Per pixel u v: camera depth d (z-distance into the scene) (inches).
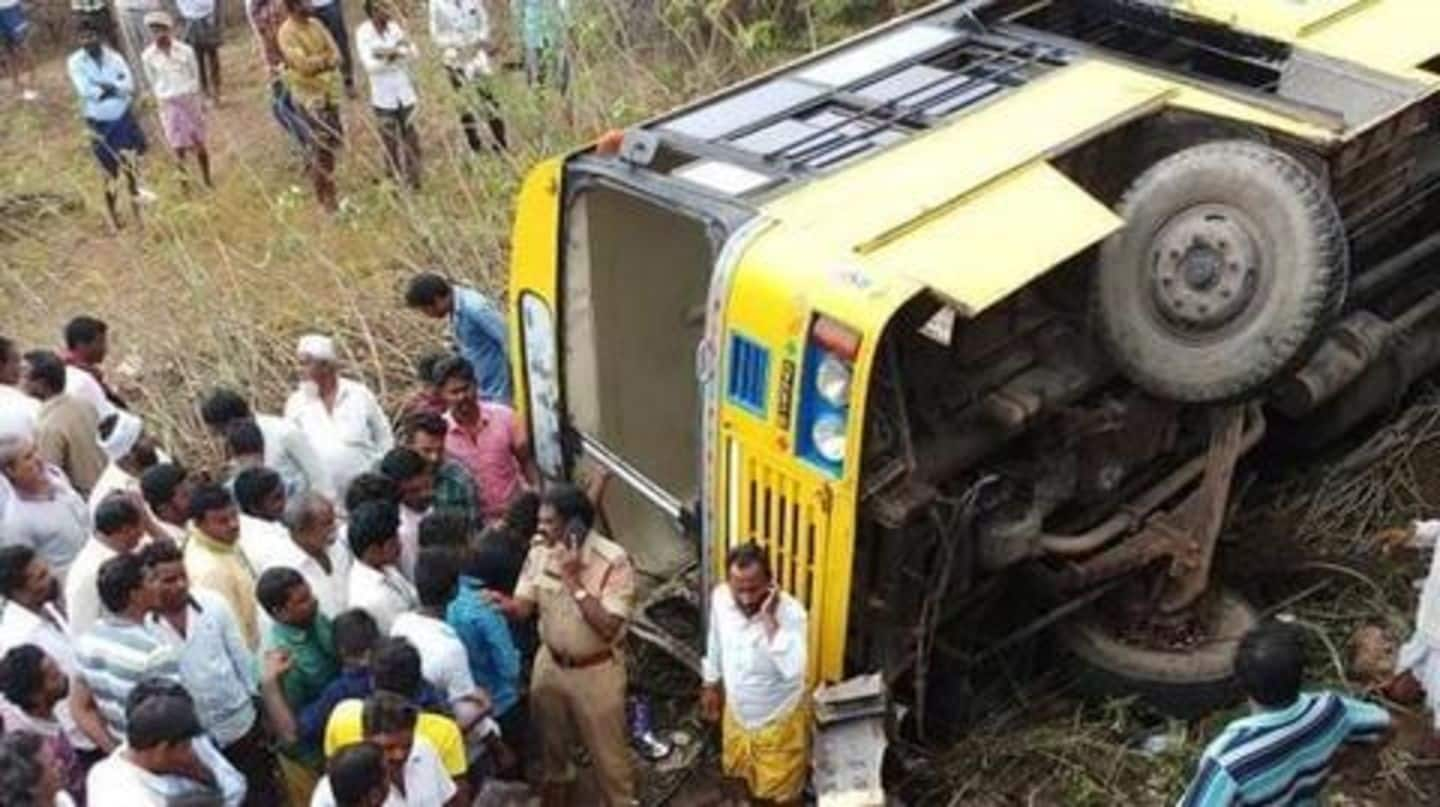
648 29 428.1
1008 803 236.2
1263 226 218.7
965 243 216.4
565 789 243.8
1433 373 293.3
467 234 366.6
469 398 268.8
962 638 245.0
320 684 218.8
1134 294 226.4
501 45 464.8
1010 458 236.1
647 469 266.1
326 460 268.7
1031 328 235.0
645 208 253.8
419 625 217.8
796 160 238.7
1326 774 187.9
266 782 231.8
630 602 233.3
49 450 278.7
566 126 387.2
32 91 529.7
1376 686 243.6
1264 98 245.6
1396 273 262.5
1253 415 245.3
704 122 252.5
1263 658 182.7
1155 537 241.9
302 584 214.8
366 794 183.9
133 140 431.2
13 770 191.5
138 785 196.1
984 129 240.7
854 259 214.2
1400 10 268.5
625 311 260.2
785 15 440.8
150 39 473.7
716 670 230.1
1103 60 259.9
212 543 228.5
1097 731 242.2
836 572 220.7
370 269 376.5
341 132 433.1
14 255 419.2
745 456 228.1
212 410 267.6
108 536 227.8
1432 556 247.6
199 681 217.9
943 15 279.4
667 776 252.2
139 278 396.8
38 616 227.0
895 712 235.1
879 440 217.8
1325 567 261.4
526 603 231.1
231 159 463.5
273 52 446.3
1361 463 277.6
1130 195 227.8
